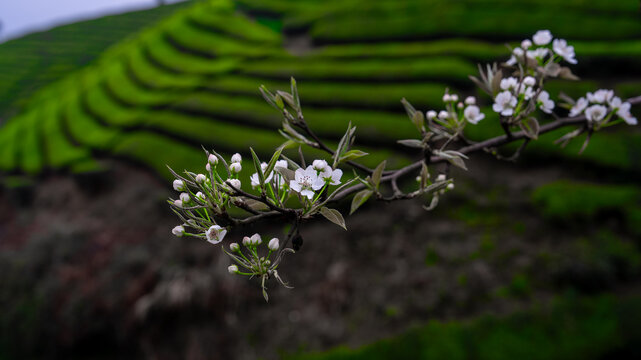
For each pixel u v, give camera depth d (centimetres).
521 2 2464
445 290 1295
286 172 132
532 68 204
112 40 5394
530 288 1221
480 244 1398
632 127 1602
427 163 188
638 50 1870
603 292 1139
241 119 2316
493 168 1652
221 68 2880
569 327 1068
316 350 1278
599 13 2223
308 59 2703
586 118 199
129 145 2370
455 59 2238
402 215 1553
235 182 125
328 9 3241
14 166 2598
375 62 2441
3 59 4922
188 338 1381
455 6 2597
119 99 2969
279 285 1479
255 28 3494
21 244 1917
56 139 2783
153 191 2066
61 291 1586
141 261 1623
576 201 1394
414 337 1184
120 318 1478
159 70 3238
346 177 1678
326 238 1578
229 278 1454
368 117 2034
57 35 5619
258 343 1349
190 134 2291
